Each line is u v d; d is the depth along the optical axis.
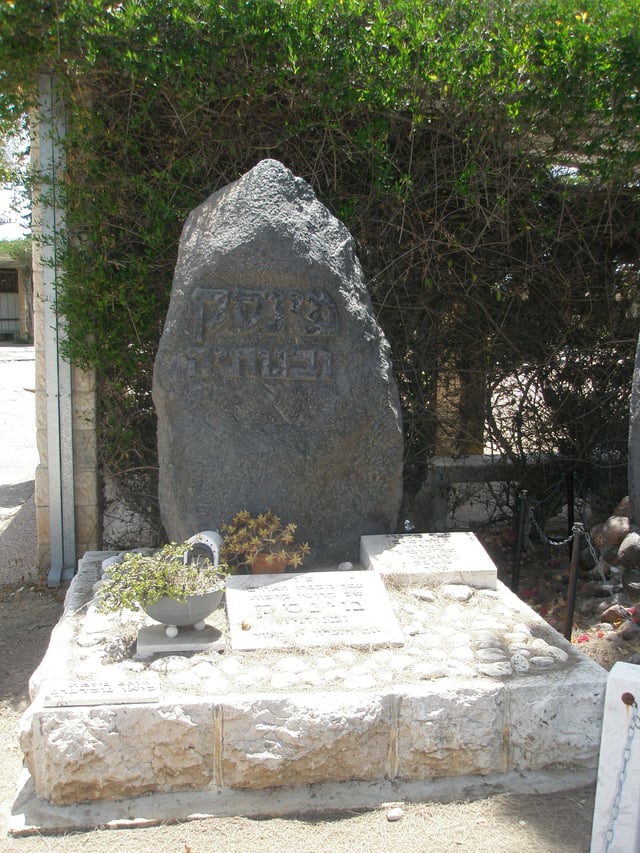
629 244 6.77
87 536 6.33
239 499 4.75
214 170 5.83
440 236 6.17
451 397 6.74
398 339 6.37
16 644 5.16
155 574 3.73
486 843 3.09
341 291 4.78
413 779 3.43
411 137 5.73
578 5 5.86
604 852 2.73
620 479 7.09
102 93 5.60
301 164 5.90
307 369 4.74
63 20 5.21
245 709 3.29
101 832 3.13
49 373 6.09
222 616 4.09
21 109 5.82
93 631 4.00
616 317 6.79
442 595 4.42
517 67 5.60
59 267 5.93
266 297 4.69
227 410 4.73
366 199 5.98
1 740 4.02
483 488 7.26
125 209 5.82
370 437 4.87
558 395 6.94
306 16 5.34
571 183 6.35
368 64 5.52
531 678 3.58
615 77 5.73
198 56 5.34
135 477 6.37
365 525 4.97
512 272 6.47
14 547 7.14
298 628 3.91
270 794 3.32
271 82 5.50
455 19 5.77
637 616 5.08
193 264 4.74
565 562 6.52
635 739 2.66
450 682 3.52
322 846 3.06
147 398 6.22
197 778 3.33
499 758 3.47
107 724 3.24
